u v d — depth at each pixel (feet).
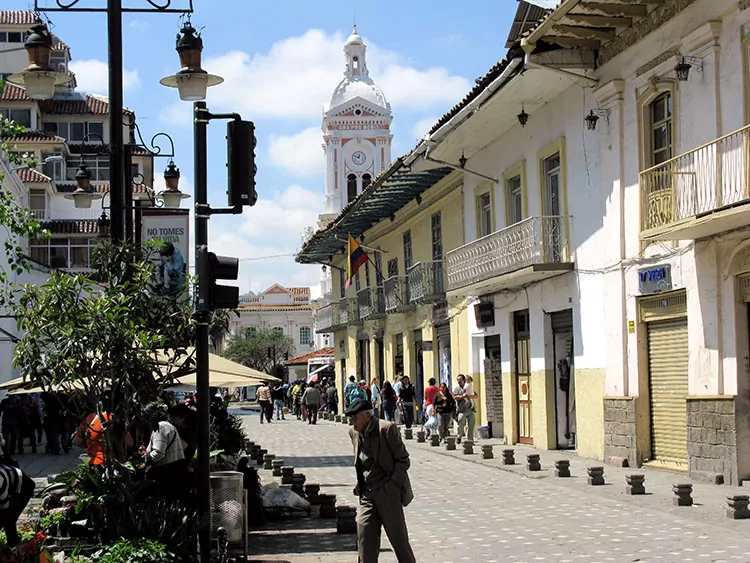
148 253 33.45
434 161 88.94
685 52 55.16
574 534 38.78
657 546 35.53
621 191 63.05
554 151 74.33
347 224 132.05
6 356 102.37
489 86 70.18
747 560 32.48
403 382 111.04
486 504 48.57
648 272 59.77
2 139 52.42
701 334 54.13
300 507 46.14
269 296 357.00
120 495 32.22
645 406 61.21
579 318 70.74
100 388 31.63
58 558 30.32
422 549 36.96
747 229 50.19
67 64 203.51
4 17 193.26
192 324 32.07
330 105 283.79
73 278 31.60
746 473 50.70
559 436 77.61
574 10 58.80
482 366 94.22
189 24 39.73
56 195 183.83
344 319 150.20
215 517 34.47
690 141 54.85
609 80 63.87
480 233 92.58
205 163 32.81
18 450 93.91
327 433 115.44
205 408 32.22
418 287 107.65
